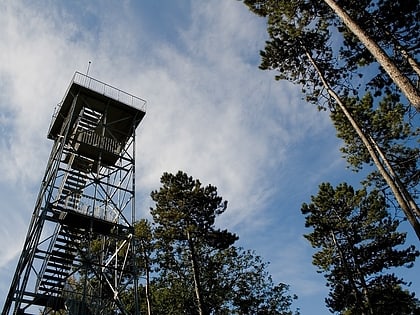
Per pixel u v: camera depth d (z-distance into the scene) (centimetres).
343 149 1997
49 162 1938
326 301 2455
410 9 1523
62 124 2098
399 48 1503
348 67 1756
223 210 2342
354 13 1586
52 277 1563
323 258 2538
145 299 2502
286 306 2273
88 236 1858
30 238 1608
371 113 1844
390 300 2250
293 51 1791
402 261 2386
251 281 2291
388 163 1556
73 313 1407
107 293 2109
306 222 2569
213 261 2306
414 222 1177
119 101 2092
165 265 2291
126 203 1905
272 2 1700
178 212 2241
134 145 2080
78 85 2006
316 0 1650
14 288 1457
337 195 2503
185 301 2206
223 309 2202
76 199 1777
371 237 2442
